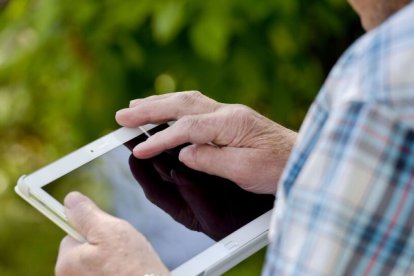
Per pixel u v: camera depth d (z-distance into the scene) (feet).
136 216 5.69
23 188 5.91
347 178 3.85
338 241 3.88
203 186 5.93
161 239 5.54
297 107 11.34
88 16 10.41
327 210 3.88
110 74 10.66
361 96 3.84
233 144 6.01
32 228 13.85
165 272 5.08
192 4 9.71
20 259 13.67
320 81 11.15
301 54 10.73
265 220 5.72
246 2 9.72
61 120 11.33
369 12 4.25
